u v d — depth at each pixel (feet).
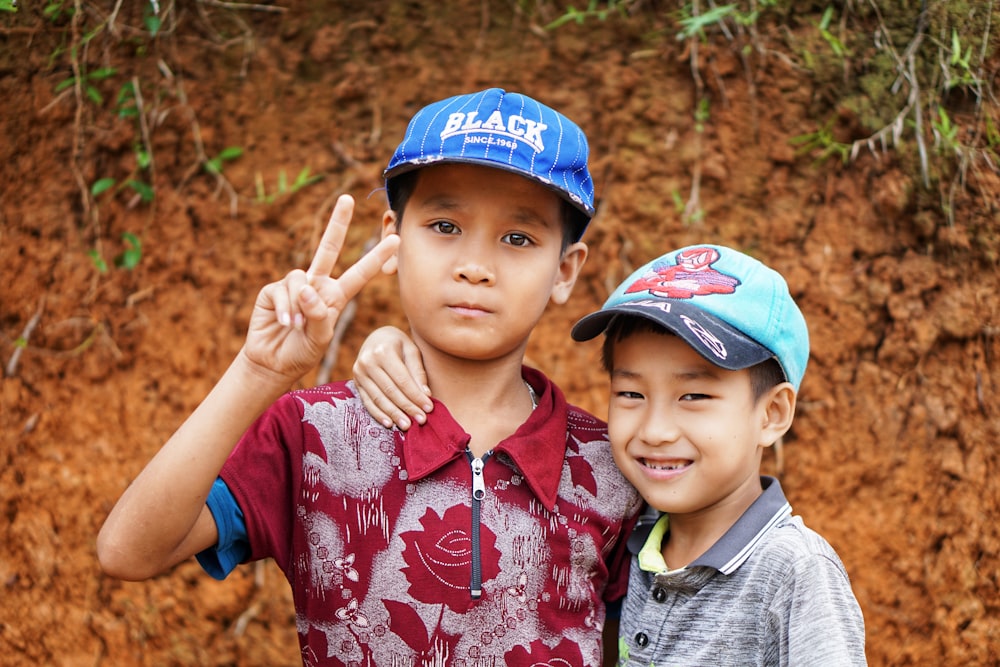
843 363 8.91
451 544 4.89
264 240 9.40
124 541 4.38
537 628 4.96
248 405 4.34
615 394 5.27
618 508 5.36
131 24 9.46
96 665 8.50
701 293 5.14
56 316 9.05
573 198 4.98
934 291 8.85
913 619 8.34
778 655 4.75
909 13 9.30
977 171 8.92
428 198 4.97
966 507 8.43
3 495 8.64
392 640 4.81
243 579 8.80
